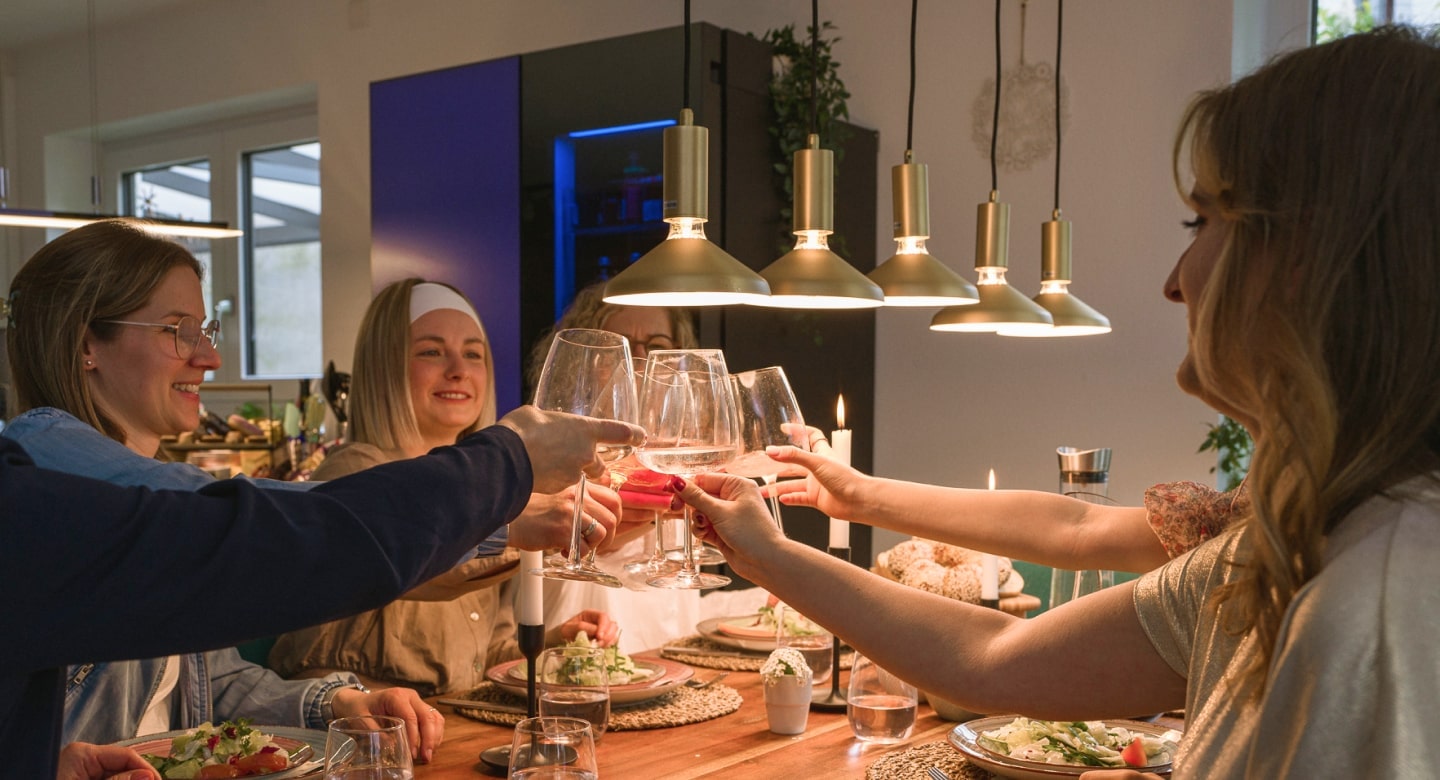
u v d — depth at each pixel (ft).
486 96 11.94
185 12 17.11
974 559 6.36
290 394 16.52
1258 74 2.57
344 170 15.52
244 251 17.42
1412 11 10.31
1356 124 2.32
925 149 12.37
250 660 6.88
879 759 4.75
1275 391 2.40
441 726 5.07
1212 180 2.58
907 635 3.40
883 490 4.96
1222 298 2.52
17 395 4.91
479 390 7.91
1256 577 2.44
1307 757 2.07
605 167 10.96
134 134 18.69
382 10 15.20
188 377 5.23
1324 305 2.31
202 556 2.40
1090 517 4.56
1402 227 2.27
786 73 11.16
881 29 12.60
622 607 7.72
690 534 4.62
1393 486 2.27
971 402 12.11
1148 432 11.08
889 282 5.37
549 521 4.58
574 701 4.90
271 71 16.21
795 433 4.93
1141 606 3.17
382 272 12.95
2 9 16.96
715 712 5.56
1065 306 6.68
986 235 6.13
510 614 7.50
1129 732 4.82
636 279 4.33
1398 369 2.27
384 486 2.72
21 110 19.27
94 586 2.31
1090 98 11.37
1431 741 1.98
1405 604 2.06
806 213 4.96
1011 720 4.93
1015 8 11.75
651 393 3.95
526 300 11.75
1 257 19.22
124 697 5.11
